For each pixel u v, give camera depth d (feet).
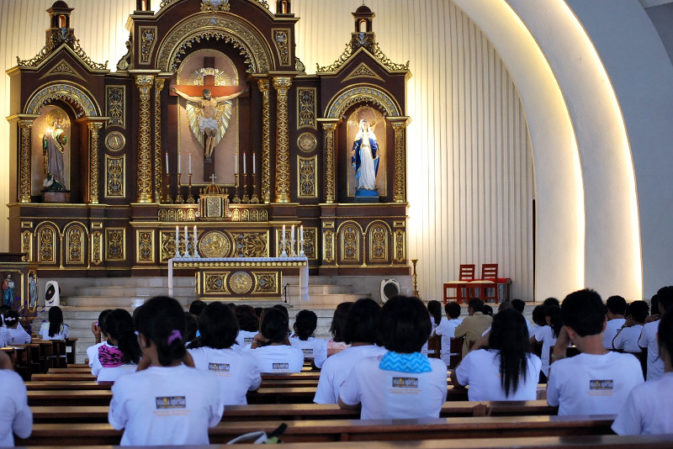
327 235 78.02
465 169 79.97
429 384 20.03
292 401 26.48
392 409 19.92
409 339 19.93
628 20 57.47
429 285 80.43
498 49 75.66
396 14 81.92
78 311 65.36
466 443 14.60
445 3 80.69
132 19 76.48
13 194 74.59
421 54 81.20
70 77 75.31
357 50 77.82
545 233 74.02
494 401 21.75
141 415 17.04
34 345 42.93
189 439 17.16
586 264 65.67
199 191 78.59
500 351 23.03
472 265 76.18
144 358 18.63
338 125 79.46
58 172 76.43
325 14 82.74
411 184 80.79
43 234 74.90
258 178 79.05
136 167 76.79
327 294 72.95
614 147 64.39
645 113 58.44
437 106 80.69
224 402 23.65
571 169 73.67
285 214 77.20
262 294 68.03
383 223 78.23
